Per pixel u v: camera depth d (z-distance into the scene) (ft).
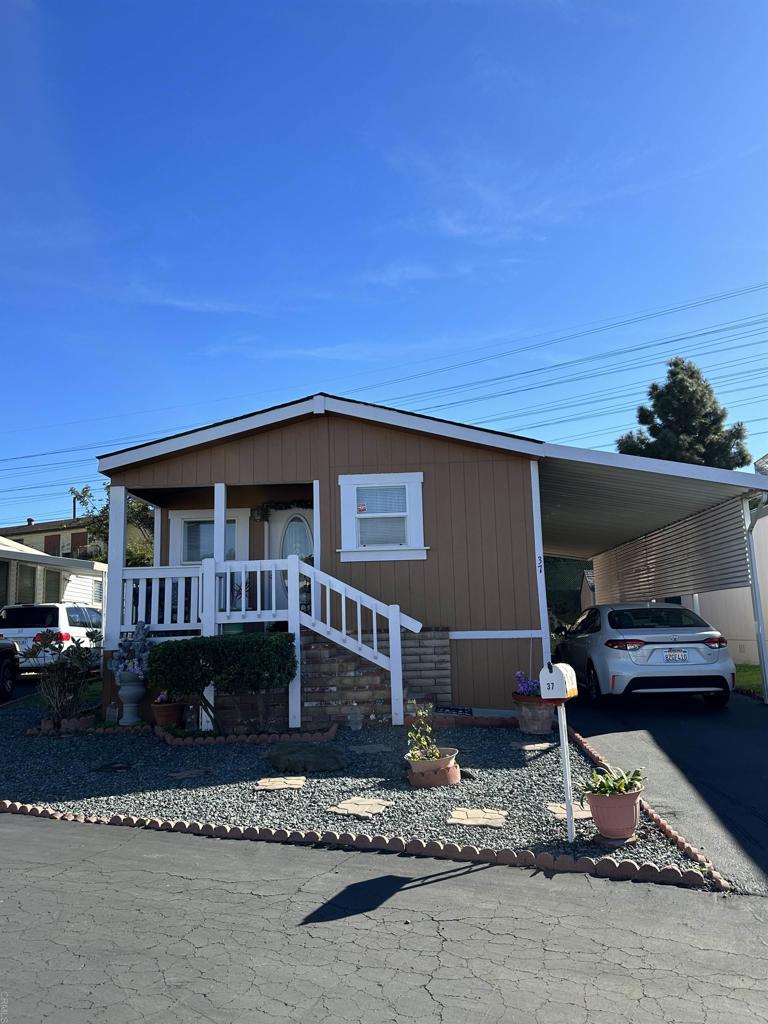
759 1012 10.23
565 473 37.42
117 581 33.71
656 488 38.22
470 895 14.26
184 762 25.20
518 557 34.83
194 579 33.09
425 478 35.70
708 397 82.38
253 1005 10.51
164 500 41.65
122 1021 10.12
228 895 14.39
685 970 11.39
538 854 15.81
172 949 12.17
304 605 36.91
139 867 15.97
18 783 23.43
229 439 36.09
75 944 12.37
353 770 23.45
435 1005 10.49
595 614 38.55
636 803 16.72
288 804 20.11
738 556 38.27
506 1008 10.39
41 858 16.58
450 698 33.91
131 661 30.60
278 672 28.04
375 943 12.34
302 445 36.14
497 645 34.40
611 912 13.47
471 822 18.20
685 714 33.19
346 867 15.84
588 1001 10.56
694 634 33.53
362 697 30.25
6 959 11.88
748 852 16.28
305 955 11.94
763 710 33.50
